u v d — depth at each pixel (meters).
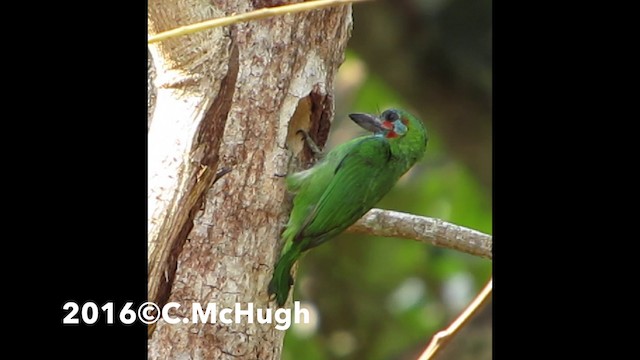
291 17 8.49
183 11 7.79
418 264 18.52
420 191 19.02
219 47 7.93
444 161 19.42
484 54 17.56
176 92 8.00
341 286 17.97
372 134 9.70
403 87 17.83
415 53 17.59
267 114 8.43
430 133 18.30
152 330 7.95
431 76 17.70
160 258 7.88
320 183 8.80
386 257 18.28
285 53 8.48
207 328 8.26
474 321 18.59
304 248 8.79
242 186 8.38
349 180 9.01
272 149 8.46
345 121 18.31
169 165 7.89
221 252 8.31
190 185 7.87
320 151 8.84
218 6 8.34
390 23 17.42
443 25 17.48
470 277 18.64
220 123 7.96
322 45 8.70
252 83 8.38
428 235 9.13
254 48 8.40
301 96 8.55
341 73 18.22
